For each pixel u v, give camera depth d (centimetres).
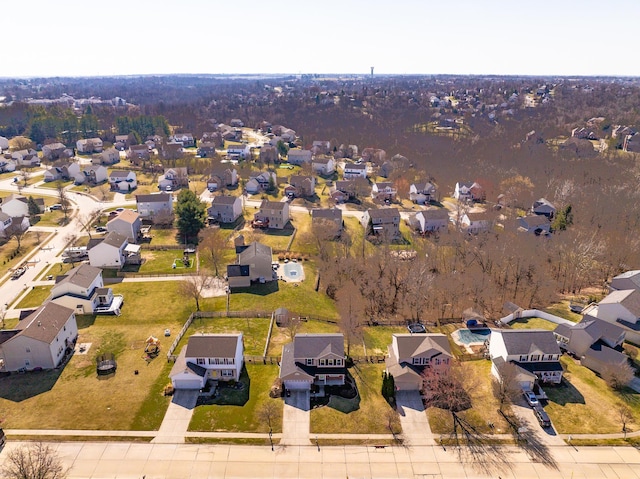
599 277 9112
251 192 14900
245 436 5025
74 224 11656
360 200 14588
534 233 10950
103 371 5988
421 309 8150
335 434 5078
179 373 5650
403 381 5725
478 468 4644
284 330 7144
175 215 12050
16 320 7219
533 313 7738
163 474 4531
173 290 8369
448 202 14488
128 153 18788
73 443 4856
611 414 5375
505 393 5403
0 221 10562
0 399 5478
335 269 9406
